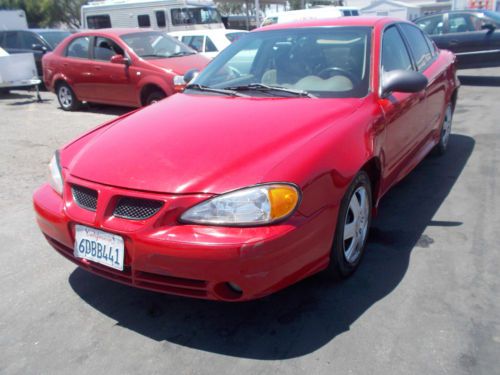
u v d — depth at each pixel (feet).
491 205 13.29
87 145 9.77
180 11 50.01
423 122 14.03
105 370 7.69
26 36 43.37
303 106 10.05
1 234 12.82
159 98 27.14
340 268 9.36
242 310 9.05
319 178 8.13
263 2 92.12
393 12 105.70
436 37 37.04
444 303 8.89
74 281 10.41
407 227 12.12
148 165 8.25
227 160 8.06
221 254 7.20
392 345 7.86
